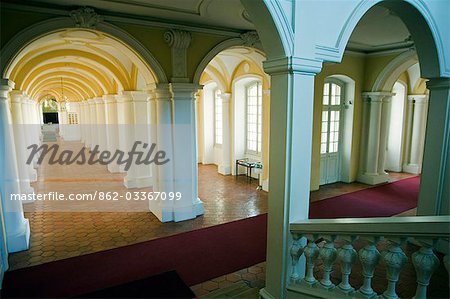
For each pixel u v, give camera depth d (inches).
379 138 384.5
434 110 189.6
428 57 174.1
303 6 115.5
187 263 192.9
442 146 187.8
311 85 121.6
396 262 91.0
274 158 125.5
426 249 85.1
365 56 367.9
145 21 228.8
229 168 451.8
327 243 113.5
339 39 127.5
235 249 211.9
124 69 346.9
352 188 368.5
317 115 344.8
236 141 437.4
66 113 1097.4
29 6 188.1
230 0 195.0
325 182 389.4
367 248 99.7
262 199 327.6
